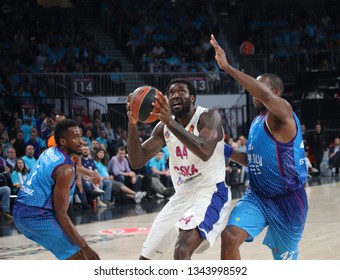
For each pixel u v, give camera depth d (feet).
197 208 25.95
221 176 27.12
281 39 141.90
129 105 25.95
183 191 27.22
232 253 24.49
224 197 26.89
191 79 113.50
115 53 128.77
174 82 27.04
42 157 26.81
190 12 145.69
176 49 131.13
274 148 24.89
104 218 61.41
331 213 57.77
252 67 130.82
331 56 131.54
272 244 26.50
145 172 79.82
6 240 49.44
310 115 116.06
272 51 139.13
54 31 124.98
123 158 76.95
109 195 73.61
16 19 124.57
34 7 138.82
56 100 99.60
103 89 107.45
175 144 27.02
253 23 148.25
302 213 25.67
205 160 25.07
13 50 112.27
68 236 26.03
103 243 45.70
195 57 128.67
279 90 25.93
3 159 66.49
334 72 122.62
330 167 105.29
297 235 25.86
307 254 37.91
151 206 71.56
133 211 66.95
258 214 25.35
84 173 31.68
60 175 25.71
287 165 24.94
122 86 108.37
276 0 159.53
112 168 75.82
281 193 25.30
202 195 26.55
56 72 111.14
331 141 114.01
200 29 137.08
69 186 25.93
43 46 117.29
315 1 158.71
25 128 82.94
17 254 42.37
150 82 113.09
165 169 82.69
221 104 114.83
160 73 111.45
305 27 146.20
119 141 88.22
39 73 102.32
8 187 64.13
